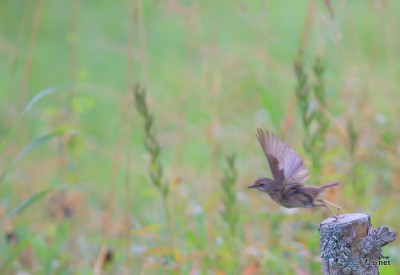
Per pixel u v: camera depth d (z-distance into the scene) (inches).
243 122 561.3
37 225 463.5
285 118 460.8
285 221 418.9
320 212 374.9
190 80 583.2
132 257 411.2
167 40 796.0
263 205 436.1
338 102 471.2
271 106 460.4
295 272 376.2
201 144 573.6
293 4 865.5
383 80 516.1
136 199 505.0
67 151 493.7
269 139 266.8
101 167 577.6
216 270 373.4
